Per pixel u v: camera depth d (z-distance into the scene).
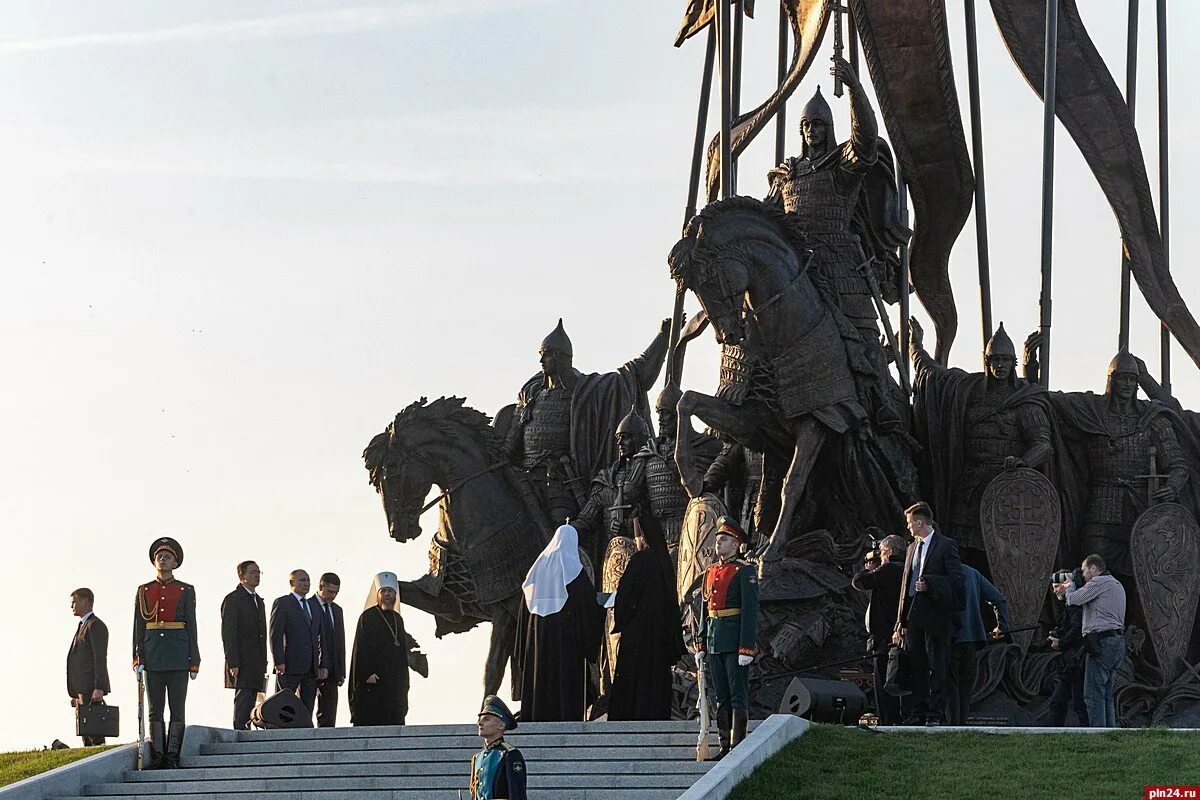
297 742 22.08
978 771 18.62
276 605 24.44
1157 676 29.09
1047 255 31.52
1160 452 30.05
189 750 22.19
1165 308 34.72
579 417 33.38
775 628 28.05
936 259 35.53
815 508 29.59
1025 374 31.12
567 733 21.02
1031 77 35.03
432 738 21.59
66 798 20.38
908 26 33.31
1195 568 29.41
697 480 29.05
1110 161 34.72
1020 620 28.89
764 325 29.05
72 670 25.25
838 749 19.66
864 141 29.81
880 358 29.80
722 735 19.64
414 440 32.84
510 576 32.75
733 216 28.84
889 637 22.52
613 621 22.86
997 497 29.31
